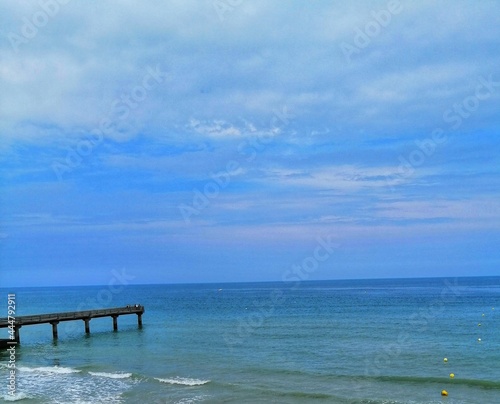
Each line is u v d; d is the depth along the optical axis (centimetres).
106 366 3328
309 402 2345
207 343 4372
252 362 3400
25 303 13062
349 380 2788
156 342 4509
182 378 2911
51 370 3184
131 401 2402
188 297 14738
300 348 3988
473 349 3722
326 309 8381
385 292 14775
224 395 2492
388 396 2425
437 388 2569
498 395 2419
